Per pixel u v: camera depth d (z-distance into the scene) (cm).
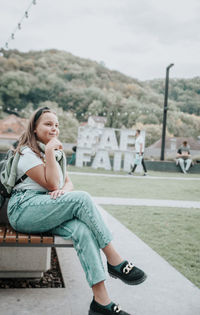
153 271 271
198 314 202
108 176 1218
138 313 201
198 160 2028
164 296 226
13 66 8988
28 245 197
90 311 185
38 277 247
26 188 215
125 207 588
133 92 9056
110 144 1546
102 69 9969
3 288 230
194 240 383
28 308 201
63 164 244
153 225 451
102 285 184
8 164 219
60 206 196
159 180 1193
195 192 884
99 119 8138
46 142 231
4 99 8381
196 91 7988
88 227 192
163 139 1934
